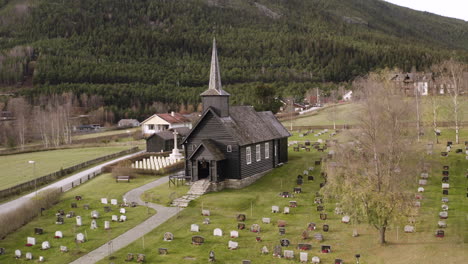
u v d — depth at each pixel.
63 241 43.56
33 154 108.19
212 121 62.31
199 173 62.66
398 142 45.78
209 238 42.44
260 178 66.19
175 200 55.66
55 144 131.00
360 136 48.09
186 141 63.66
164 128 131.62
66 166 88.06
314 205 51.91
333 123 115.56
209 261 36.78
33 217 52.22
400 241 39.03
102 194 61.44
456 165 62.88
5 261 39.25
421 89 114.50
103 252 40.28
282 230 42.66
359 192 37.06
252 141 63.53
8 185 72.75
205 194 57.97
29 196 64.25
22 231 47.34
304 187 59.84
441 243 37.56
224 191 59.78
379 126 45.72
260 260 36.91
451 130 86.44
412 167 48.00
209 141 61.69
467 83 90.06
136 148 108.62
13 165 91.88
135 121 180.50
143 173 72.75
